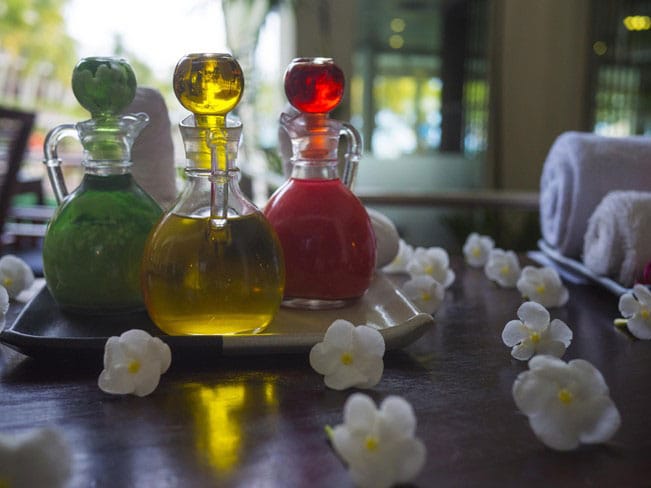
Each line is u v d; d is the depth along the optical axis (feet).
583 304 1.95
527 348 1.47
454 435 1.11
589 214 2.20
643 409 1.22
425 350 1.54
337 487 0.95
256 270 1.40
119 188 1.61
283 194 1.68
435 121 9.63
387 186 9.61
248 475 0.97
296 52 8.33
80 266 1.55
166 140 1.98
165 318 1.41
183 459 1.02
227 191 1.38
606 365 1.46
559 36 9.58
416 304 1.79
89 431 1.10
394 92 9.47
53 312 1.63
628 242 1.90
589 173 2.19
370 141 9.50
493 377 1.37
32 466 0.87
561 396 1.07
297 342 1.39
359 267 1.65
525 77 9.62
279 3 7.23
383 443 0.94
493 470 1.00
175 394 1.26
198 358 1.39
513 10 9.46
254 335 1.39
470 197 3.94
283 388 1.29
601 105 9.68
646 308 1.65
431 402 1.24
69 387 1.29
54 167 1.67
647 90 9.48
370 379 1.29
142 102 1.93
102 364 1.40
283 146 2.01
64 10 10.16
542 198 2.52
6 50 9.96
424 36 9.43
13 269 1.90
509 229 5.54
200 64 1.37
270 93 8.16
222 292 1.38
